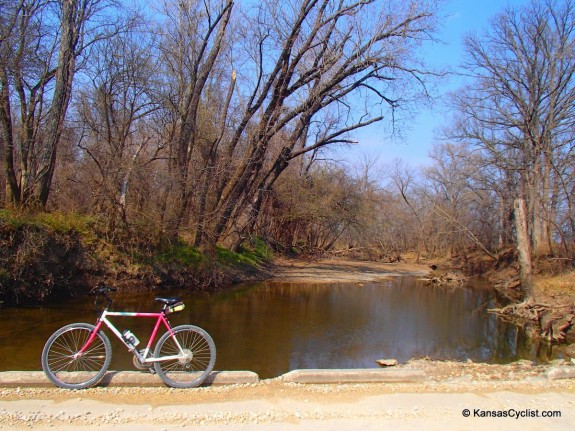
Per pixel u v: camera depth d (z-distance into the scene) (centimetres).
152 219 1753
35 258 1374
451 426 471
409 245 5812
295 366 931
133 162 1692
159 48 1945
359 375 612
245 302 1703
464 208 4678
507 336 1356
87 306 1375
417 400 538
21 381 534
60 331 544
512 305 1797
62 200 1816
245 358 972
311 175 3591
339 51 1927
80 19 1691
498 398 555
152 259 1780
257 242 3092
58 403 488
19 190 1502
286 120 2125
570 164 2742
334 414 488
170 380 550
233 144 2198
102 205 1716
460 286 2764
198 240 2039
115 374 555
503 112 3059
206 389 547
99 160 1772
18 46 1495
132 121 1925
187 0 2059
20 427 430
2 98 1430
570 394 577
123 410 476
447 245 5031
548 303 1792
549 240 2817
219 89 2595
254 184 2483
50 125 1564
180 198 1891
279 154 2300
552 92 2916
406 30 1864
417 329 1395
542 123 3039
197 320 1330
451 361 1012
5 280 1295
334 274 2945
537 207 2925
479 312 1770
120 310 1352
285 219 3412
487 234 4272
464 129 3219
